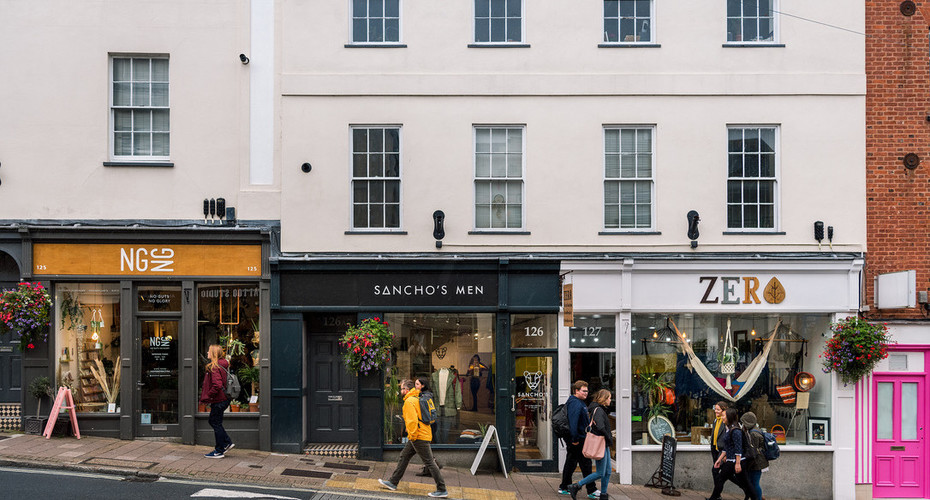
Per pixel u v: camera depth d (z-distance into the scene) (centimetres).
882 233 1216
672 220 1216
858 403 1202
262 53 1223
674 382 1227
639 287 1209
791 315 1228
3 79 1198
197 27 1220
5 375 1211
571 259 1191
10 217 1189
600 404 1043
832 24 1225
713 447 1063
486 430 1213
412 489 1018
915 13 1226
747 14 1245
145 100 1231
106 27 1209
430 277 1206
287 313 1195
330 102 1217
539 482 1139
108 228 1176
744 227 1225
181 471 1003
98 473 985
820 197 1216
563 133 1222
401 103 1220
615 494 1126
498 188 1236
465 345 1223
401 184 1223
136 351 1205
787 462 1206
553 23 1227
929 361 1203
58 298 1205
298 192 1209
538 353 1208
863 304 1208
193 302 1205
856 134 1218
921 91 1222
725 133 1218
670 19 1226
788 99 1221
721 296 1207
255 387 1218
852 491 1193
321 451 1202
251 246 1206
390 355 1192
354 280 1203
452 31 1225
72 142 1200
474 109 1223
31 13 1204
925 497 1195
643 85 1218
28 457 1016
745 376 1229
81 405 1205
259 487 966
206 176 1212
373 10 1241
